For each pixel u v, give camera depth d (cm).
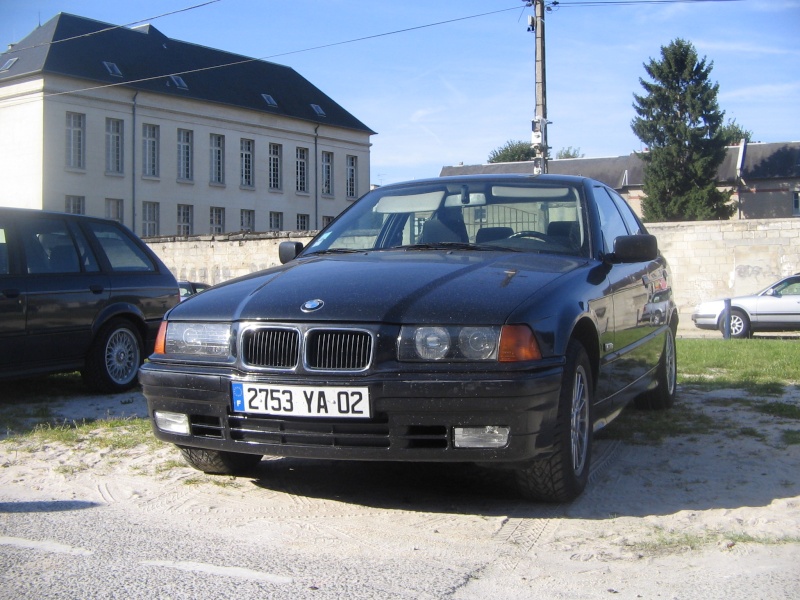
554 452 430
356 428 417
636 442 604
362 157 6775
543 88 2433
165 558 381
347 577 356
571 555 382
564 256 522
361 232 583
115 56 5225
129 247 900
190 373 452
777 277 2578
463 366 408
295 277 480
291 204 6222
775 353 1188
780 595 335
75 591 342
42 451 593
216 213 5738
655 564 370
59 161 4800
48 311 778
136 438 624
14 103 4828
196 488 501
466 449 410
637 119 6097
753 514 438
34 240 793
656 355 671
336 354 421
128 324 866
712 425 655
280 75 6475
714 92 5969
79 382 933
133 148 5178
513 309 420
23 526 431
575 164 7119
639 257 527
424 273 463
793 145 6762
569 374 438
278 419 429
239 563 374
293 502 471
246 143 5934
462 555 384
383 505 465
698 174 5856
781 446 582
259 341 439
